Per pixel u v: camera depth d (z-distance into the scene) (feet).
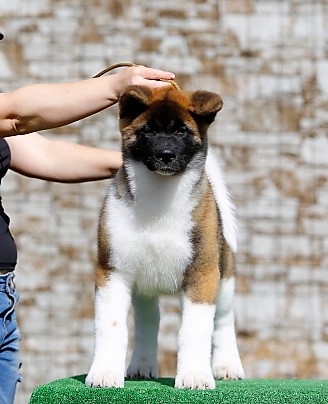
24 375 44.75
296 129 45.37
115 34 45.55
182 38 45.39
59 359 44.83
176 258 23.99
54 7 45.78
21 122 22.68
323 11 45.47
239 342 44.65
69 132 45.21
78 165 26.81
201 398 21.74
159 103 23.81
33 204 45.24
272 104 45.37
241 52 45.39
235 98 45.37
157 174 23.81
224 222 26.27
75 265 45.14
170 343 44.01
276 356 44.57
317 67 45.44
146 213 23.90
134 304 27.30
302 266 44.96
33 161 26.63
